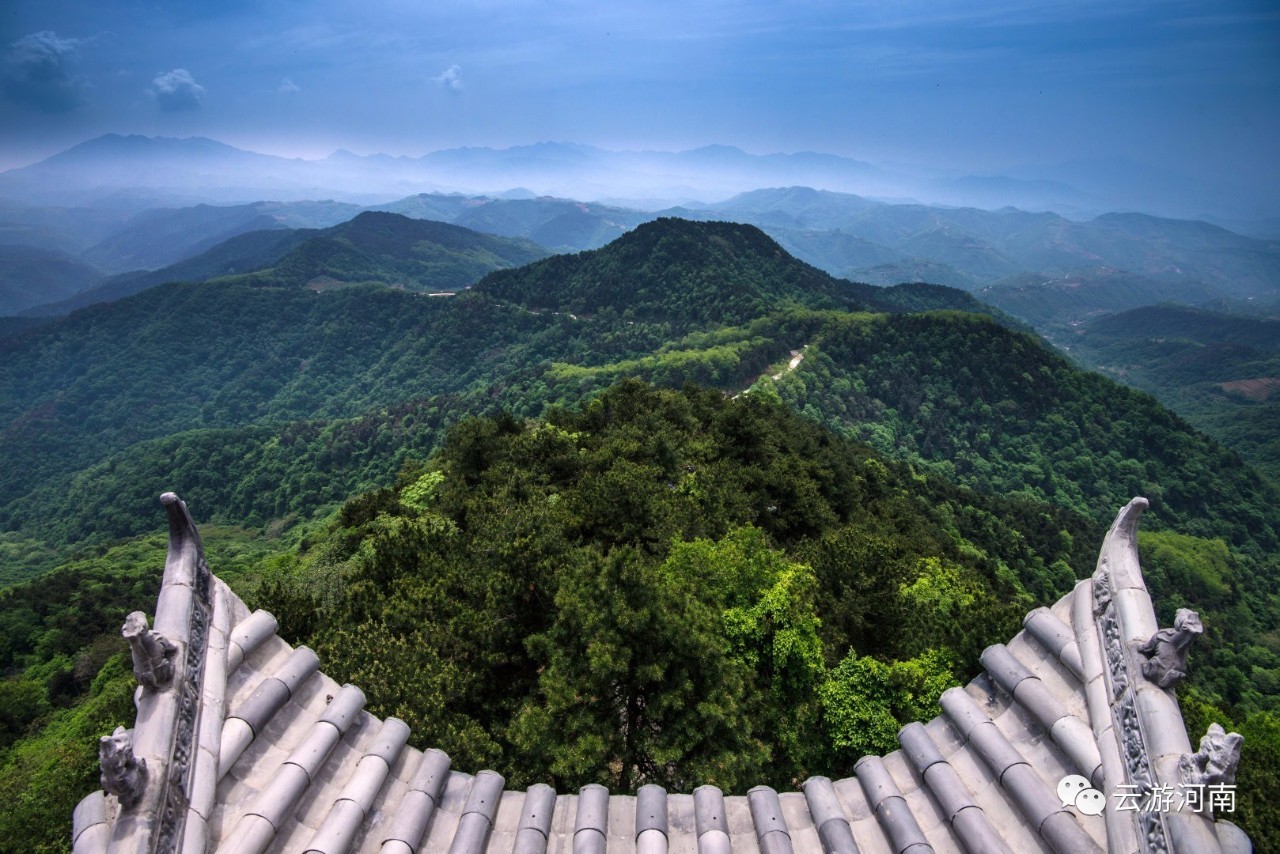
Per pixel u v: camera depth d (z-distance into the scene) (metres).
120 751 5.39
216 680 7.04
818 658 18.67
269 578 36.22
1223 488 147.12
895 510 66.75
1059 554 93.06
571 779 14.42
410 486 43.69
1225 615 101.25
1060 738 6.88
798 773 17.23
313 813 7.23
